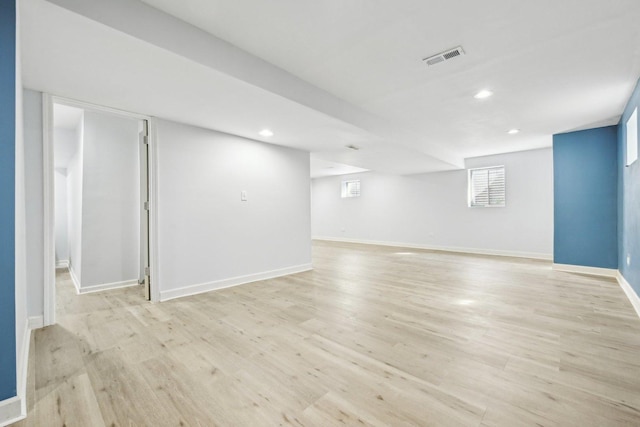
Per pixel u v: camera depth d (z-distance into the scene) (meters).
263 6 1.87
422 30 2.12
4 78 1.41
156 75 2.30
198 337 2.39
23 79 2.40
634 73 2.74
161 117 3.36
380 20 2.01
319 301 3.35
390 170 7.61
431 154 5.52
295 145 4.71
